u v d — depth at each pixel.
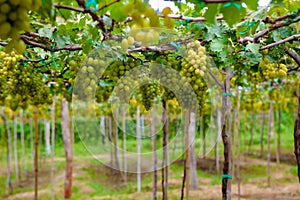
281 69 3.11
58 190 8.52
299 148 2.99
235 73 3.59
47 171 10.70
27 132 15.50
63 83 4.08
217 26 2.53
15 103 4.30
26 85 2.97
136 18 1.21
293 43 2.88
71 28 2.37
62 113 7.80
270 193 7.62
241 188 8.13
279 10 2.33
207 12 1.37
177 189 8.09
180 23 2.17
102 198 7.75
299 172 2.98
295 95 7.41
